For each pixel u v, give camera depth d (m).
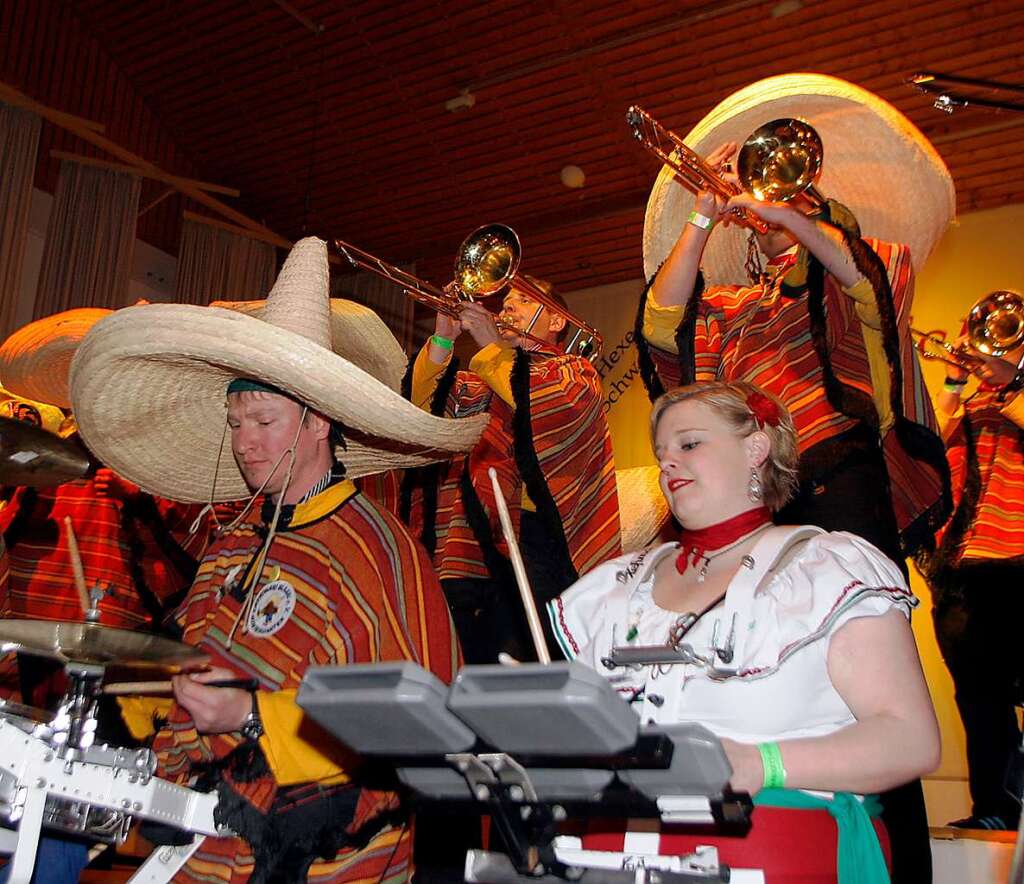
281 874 2.35
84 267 9.45
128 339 2.72
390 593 2.63
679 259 3.59
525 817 1.68
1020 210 8.19
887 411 3.41
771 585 2.22
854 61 7.84
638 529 4.66
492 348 4.20
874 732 2.01
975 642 4.49
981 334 4.96
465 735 1.57
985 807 4.36
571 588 2.56
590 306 9.83
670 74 8.30
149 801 2.32
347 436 3.01
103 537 4.31
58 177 9.62
